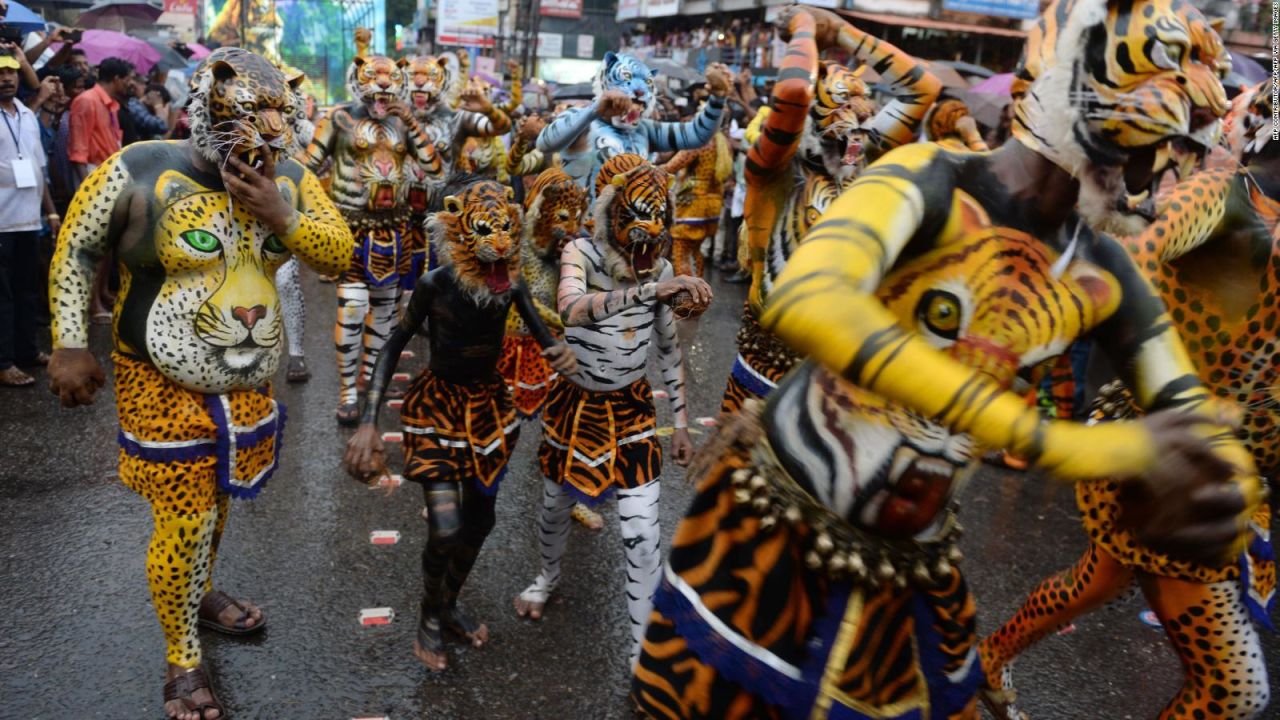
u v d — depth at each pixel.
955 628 1.77
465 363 3.22
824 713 1.67
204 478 2.98
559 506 3.56
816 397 1.64
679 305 2.96
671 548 1.81
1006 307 1.53
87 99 7.85
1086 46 1.39
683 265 9.27
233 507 4.66
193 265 2.83
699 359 7.89
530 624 3.74
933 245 1.51
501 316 3.20
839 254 1.29
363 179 5.76
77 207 2.78
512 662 3.48
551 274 4.45
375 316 6.02
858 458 1.61
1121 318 1.64
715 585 1.71
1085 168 1.44
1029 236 1.54
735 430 1.76
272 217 2.86
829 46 2.42
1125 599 2.85
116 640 3.50
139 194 2.77
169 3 32.47
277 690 3.25
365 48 5.84
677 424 3.54
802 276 1.24
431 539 3.18
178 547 2.97
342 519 4.58
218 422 2.96
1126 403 2.44
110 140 7.99
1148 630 3.91
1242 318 2.40
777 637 1.67
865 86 3.35
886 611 1.71
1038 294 1.55
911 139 2.45
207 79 2.74
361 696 3.24
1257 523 2.47
